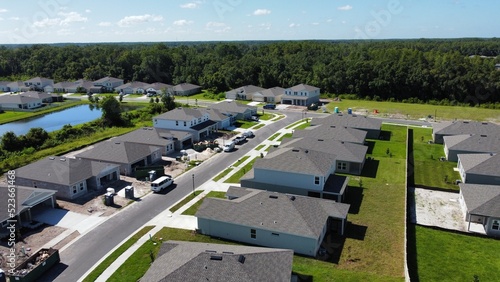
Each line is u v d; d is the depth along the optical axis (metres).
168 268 26.66
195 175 53.75
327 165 46.84
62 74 164.88
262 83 134.62
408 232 37.84
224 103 93.50
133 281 29.95
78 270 31.62
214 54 173.50
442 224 39.62
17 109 109.69
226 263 26.19
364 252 34.09
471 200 39.53
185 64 155.75
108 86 142.88
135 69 154.38
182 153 63.88
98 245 35.50
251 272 25.84
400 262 32.41
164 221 40.12
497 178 47.56
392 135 76.06
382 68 120.81
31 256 31.94
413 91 118.31
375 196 46.53
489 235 37.31
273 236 34.62
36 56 172.00
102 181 50.94
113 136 76.69
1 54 176.75
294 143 58.97
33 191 41.00
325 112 98.38
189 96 130.00
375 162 59.47
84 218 40.84
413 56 123.25
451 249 34.75
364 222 39.84
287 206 36.09
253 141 71.50
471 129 68.00
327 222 37.50
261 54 175.50
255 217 35.69
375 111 100.44
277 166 46.25
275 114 96.38
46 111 108.75
